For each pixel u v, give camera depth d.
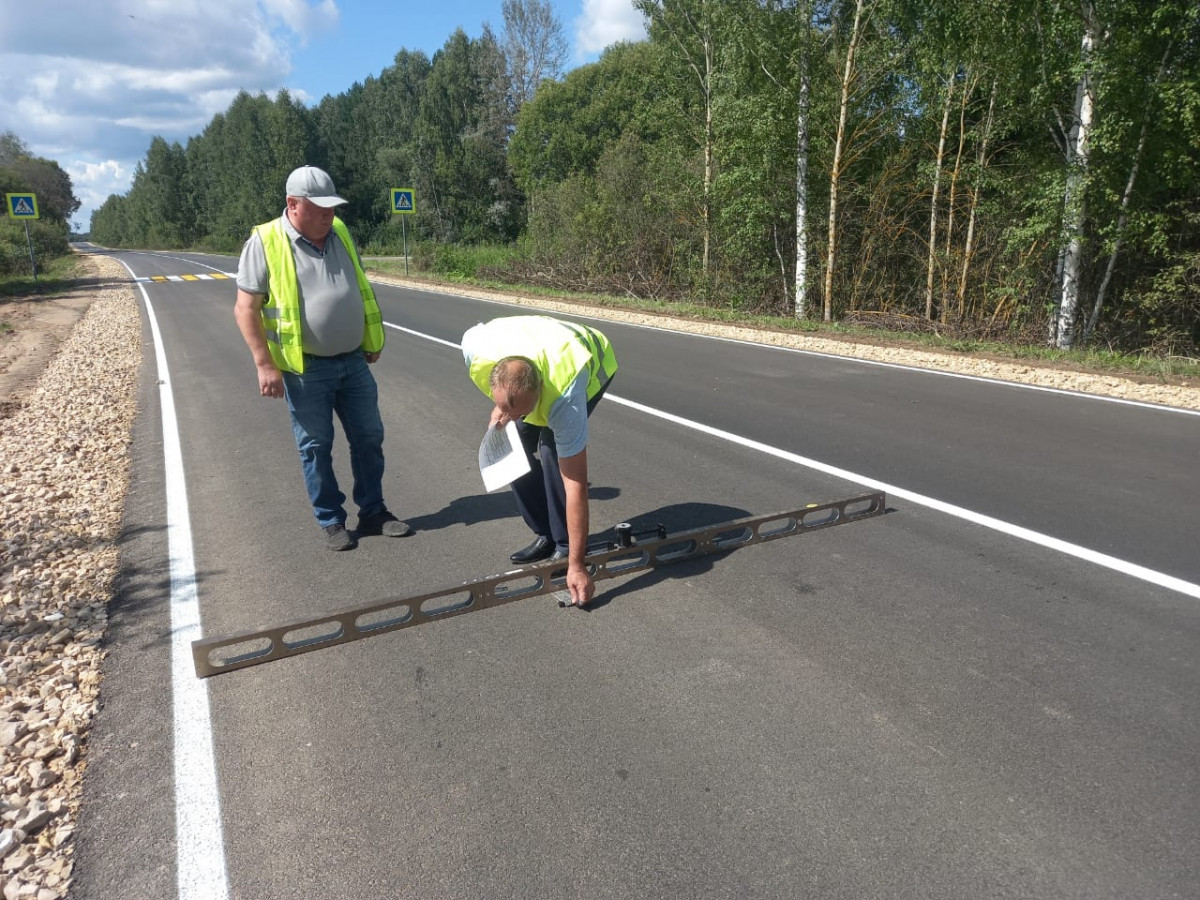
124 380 9.30
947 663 2.94
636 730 2.60
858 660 2.98
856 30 13.21
